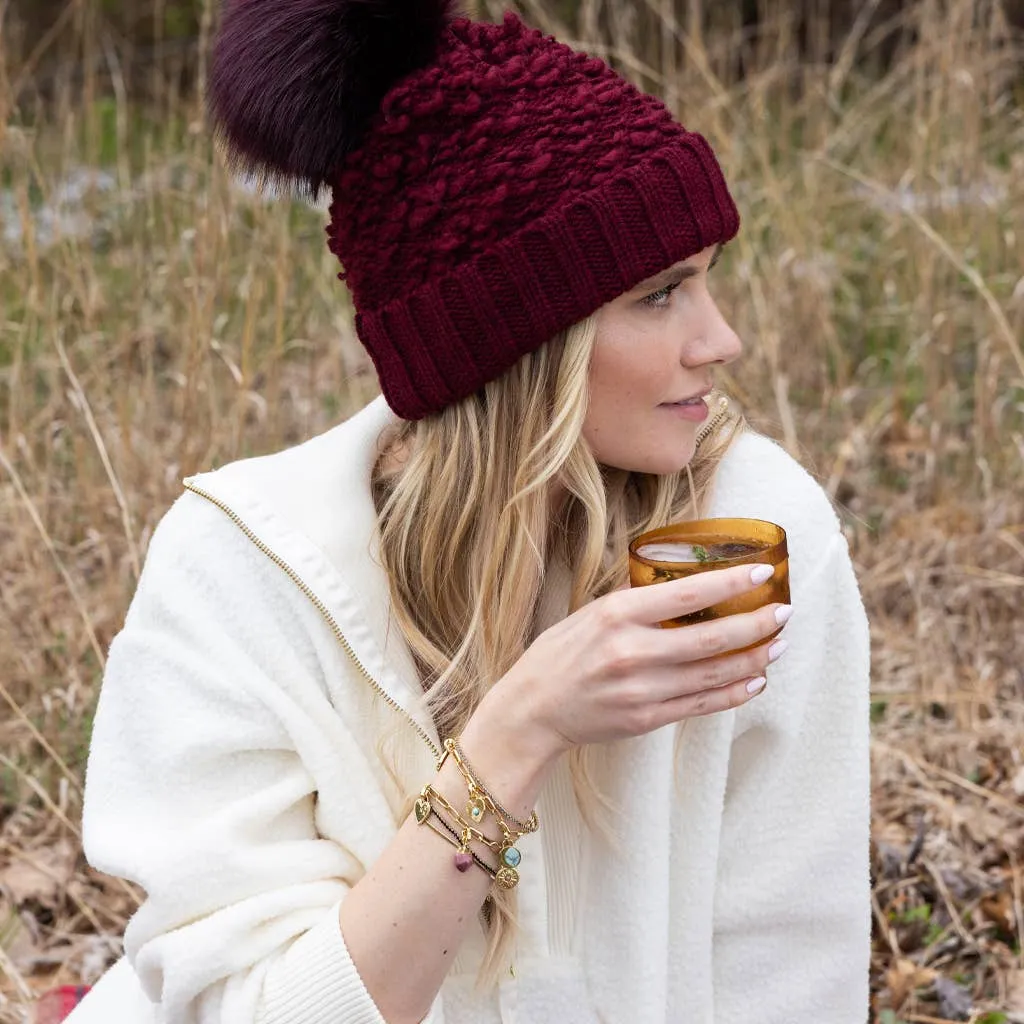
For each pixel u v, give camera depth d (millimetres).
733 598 1187
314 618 1438
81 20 3801
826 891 1615
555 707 1239
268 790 1403
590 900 1529
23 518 3055
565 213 1332
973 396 3844
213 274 3025
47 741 2678
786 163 4301
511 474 1421
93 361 3201
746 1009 1637
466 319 1381
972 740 2688
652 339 1364
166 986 1339
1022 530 3195
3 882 2520
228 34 1437
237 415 2951
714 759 1529
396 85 1377
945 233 3811
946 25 3932
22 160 3236
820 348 3910
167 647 1433
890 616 3164
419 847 1286
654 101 1378
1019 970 2250
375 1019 1288
